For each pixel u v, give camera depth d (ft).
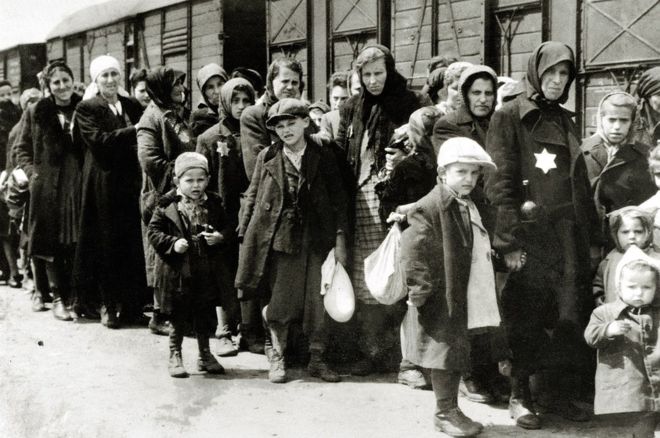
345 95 23.12
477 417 13.75
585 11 27.27
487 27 30.89
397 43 34.73
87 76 46.93
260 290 16.08
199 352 16.67
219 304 16.75
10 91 31.30
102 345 18.85
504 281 13.69
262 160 16.29
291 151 16.12
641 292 12.15
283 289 15.94
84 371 16.55
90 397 14.70
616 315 12.37
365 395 15.01
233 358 17.94
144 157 19.22
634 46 25.86
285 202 15.89
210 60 35.73
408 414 13.83
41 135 22.17
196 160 16.30
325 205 16.03
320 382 15.94
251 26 34.88
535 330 13.42
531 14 29.53
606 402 12.40
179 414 13.69
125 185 21.08
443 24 32.58
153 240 15.90
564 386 13.91
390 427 13.12
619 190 14.43
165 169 19.17
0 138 30.45
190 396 14.83
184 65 37.96
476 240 13.14
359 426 13.14
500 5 30.60
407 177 15.10
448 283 12.60
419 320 12.87
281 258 16.02
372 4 34.94
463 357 12.57
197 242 16.20
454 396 12.93
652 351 12.19
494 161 13.58
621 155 14.49
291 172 15.98
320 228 16.02
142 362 17.34
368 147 16.52
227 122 18.65
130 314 21.66
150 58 41.34
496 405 14.47
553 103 13.74
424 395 15.01
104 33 44.70
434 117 15.40
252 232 16.05
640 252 12.49
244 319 18.25
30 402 14.15
